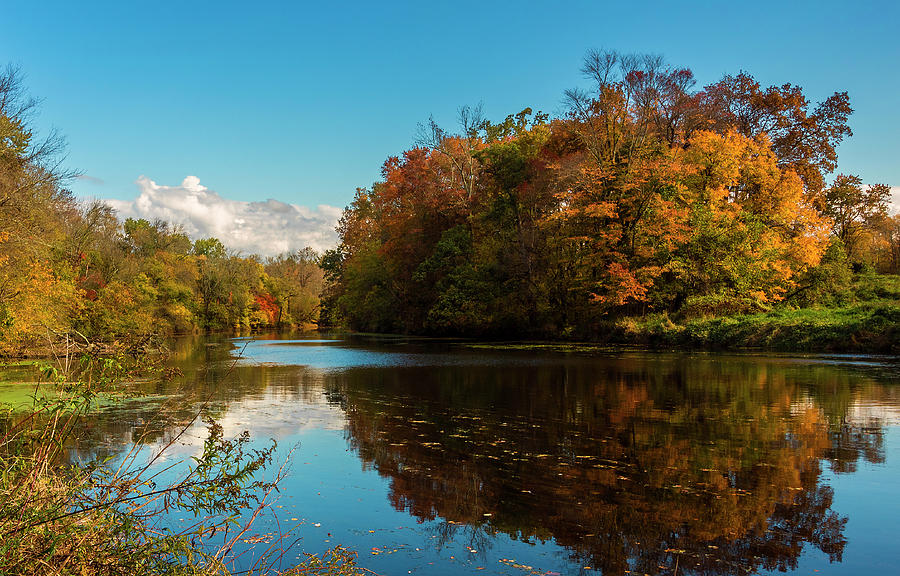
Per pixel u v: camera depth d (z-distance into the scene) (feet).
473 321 126.00
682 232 98.02
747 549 17.28
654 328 92.79
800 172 116.06
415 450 28.81
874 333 73.36
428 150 149.18
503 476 24.50
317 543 17.89
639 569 16.08
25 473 13.06
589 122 107.86
